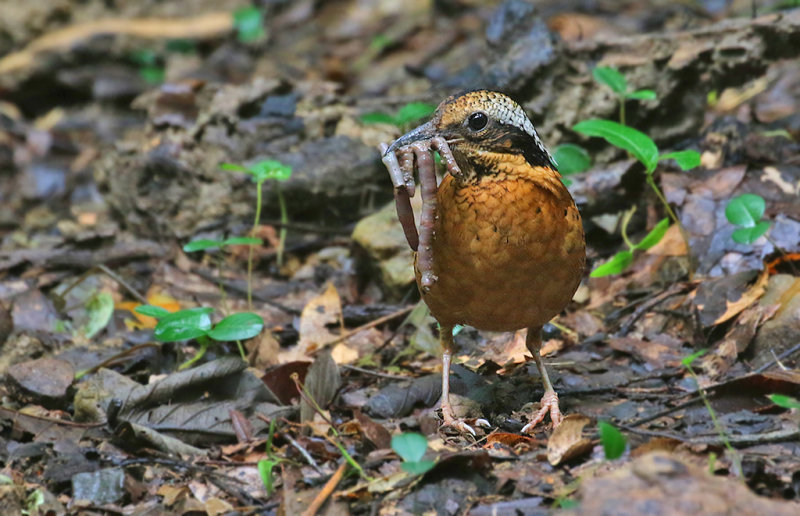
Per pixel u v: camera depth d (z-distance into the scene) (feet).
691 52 43.04
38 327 36.94
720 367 30.89
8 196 55.42
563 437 25.08
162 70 67.00
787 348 30.81
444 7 69.21
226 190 45.19
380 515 23.66
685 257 36.68
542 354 33.30
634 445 25.48
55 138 60.49
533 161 26.40
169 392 29.27
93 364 33.71
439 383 30.55
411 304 38.63
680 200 38.22
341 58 66.85
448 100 26.76
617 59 43.88
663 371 31.27
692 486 20.12
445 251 26.58
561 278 26.86
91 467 27.02
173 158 46.16
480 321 28.04
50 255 43.47
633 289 37.04
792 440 24.93
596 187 40.27
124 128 63.00
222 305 39.29
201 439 28.48
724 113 47.24
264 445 27.73
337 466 26.35
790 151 40.60
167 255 43.55
